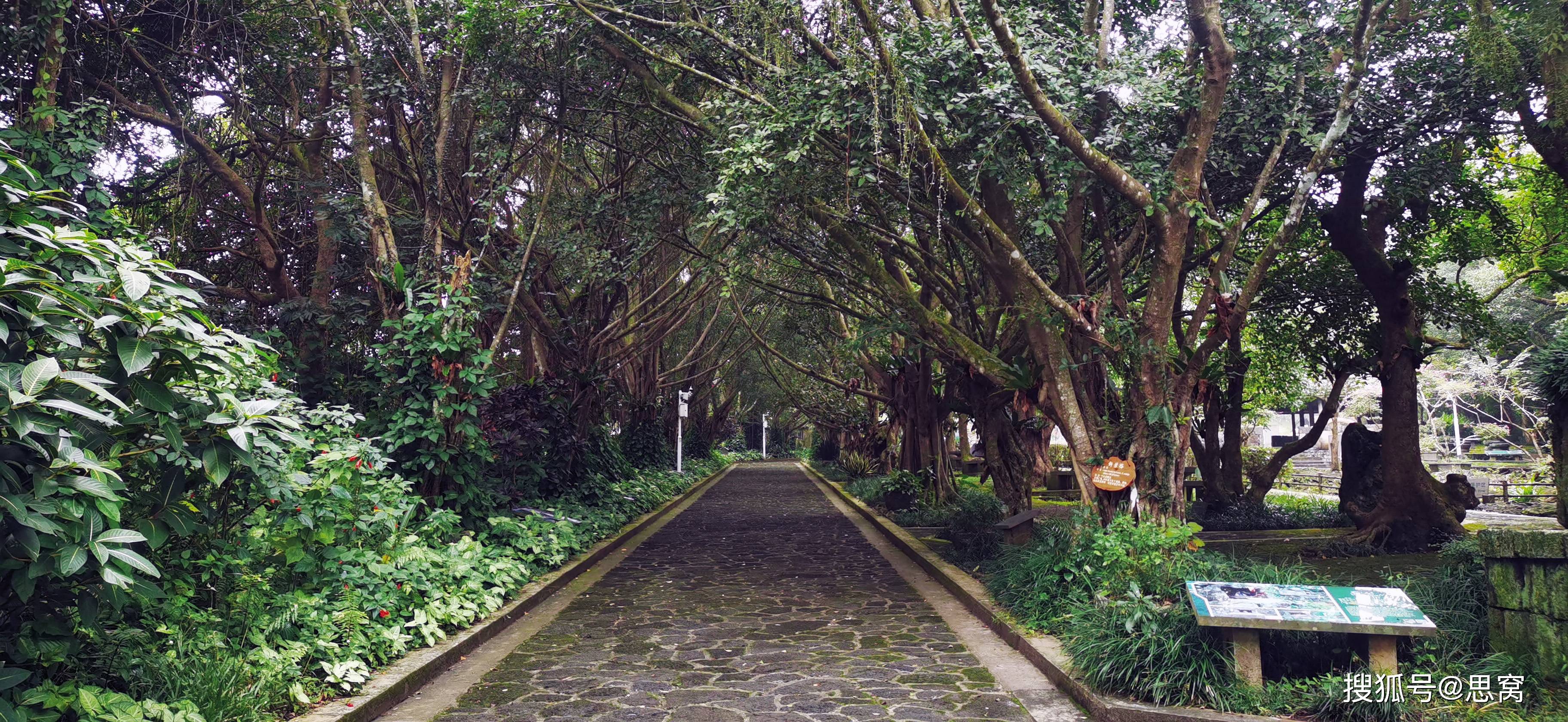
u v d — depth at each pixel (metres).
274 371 5.72
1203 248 8.59
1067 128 6.66
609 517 14.21
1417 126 9.41
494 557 8.77
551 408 13.98
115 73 10.51
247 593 5.23
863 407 29.88
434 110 11.49
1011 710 5.16
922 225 10.08
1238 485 15.52
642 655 6.57
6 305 3.25
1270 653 5.18
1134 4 10.23
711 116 10.16
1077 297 7.57
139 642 4.40
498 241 14.50
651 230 12.78
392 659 5.87
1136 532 6.40
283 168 14.00
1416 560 9.65
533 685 5.74
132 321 3.58
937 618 7.93
